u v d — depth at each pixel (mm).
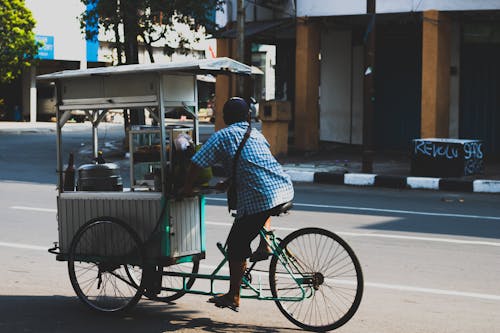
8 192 16625
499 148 24562
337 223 12570
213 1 26578
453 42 24781
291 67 31016
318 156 24047
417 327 6820
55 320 7070
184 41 27641
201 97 56781
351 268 6684
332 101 28844
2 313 7297
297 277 6793
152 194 7102
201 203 7363
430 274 8914
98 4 26328
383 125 26719
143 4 25859
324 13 23906
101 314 7273
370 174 19031
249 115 6832
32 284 8453
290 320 6883
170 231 7078
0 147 29500
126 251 7188
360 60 27500
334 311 6727
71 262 7453
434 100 22281
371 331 6691
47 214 13477
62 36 52406
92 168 7570
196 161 6602
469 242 10922
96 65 55500
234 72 7258
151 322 7004
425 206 14914
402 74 26234
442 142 18594
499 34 24203
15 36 41500
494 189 17328
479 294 8023
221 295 6797
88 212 7477
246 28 24875
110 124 49000
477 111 24734
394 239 11109
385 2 22750
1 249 10391
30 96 52812
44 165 23281
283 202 6574
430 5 22141
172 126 7391
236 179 6590
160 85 6992
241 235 6625
